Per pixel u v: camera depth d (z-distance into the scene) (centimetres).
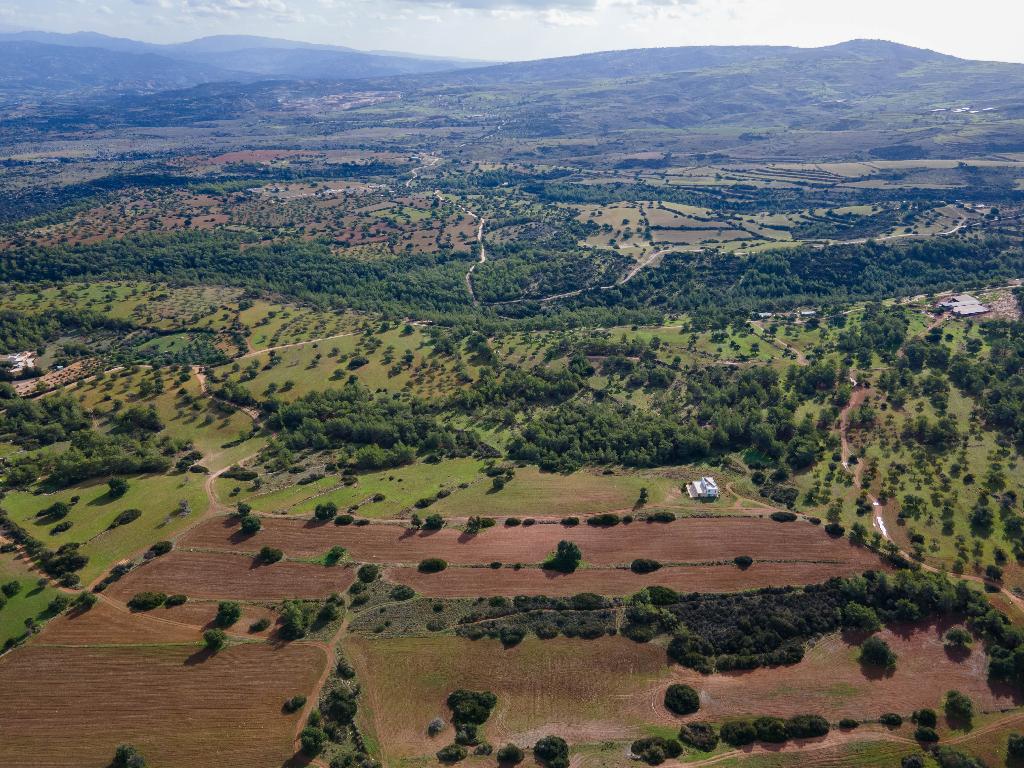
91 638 11338
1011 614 11569
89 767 9438
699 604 11750
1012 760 9231
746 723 9694
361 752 9394
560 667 10638
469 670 10625
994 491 14425
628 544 13325
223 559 13150
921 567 12569
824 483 15150
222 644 11131
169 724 9950
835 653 10838
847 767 9150
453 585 12406
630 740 9519
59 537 13800
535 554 13150
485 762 9219
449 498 15125
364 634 11338
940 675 10438
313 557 13188
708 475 15712
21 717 10100
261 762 9362
